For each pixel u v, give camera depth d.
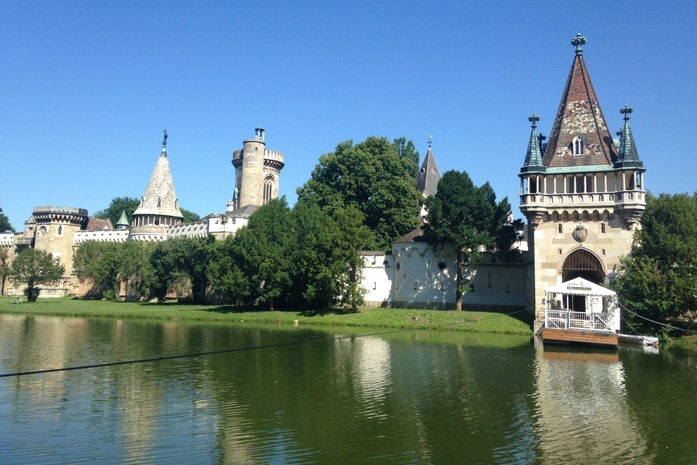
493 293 70.12
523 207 57.28
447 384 30.27
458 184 66.94
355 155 88.38
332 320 66.62
